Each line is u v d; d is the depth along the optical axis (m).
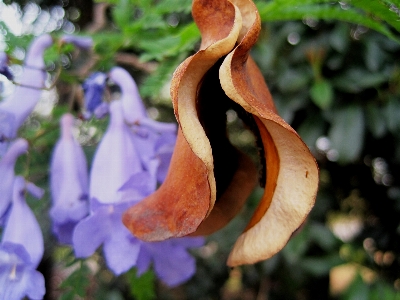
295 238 0.20
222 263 0.29
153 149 0.08
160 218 0.06
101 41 0.12
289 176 0.05
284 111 0.20
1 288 0.08
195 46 0.12
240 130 0.22
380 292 0.20
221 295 0.33
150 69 0.13
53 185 0.09
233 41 0.05
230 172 0.07
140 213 0.06
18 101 0.09
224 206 0.07
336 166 0.25
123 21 0.11
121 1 0.11
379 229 0.25
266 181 0.06
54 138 0.12
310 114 0.20
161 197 0.06
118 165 0.08
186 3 0.10
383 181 0.25
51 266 0.19
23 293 0.08
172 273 0.08
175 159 0.06
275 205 0.05
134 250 0.07
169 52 0.10
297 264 0.22
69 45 0.11
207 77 0.05
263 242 0.05
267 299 0.27
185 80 0.05
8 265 0.08
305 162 0.05
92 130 0.13
